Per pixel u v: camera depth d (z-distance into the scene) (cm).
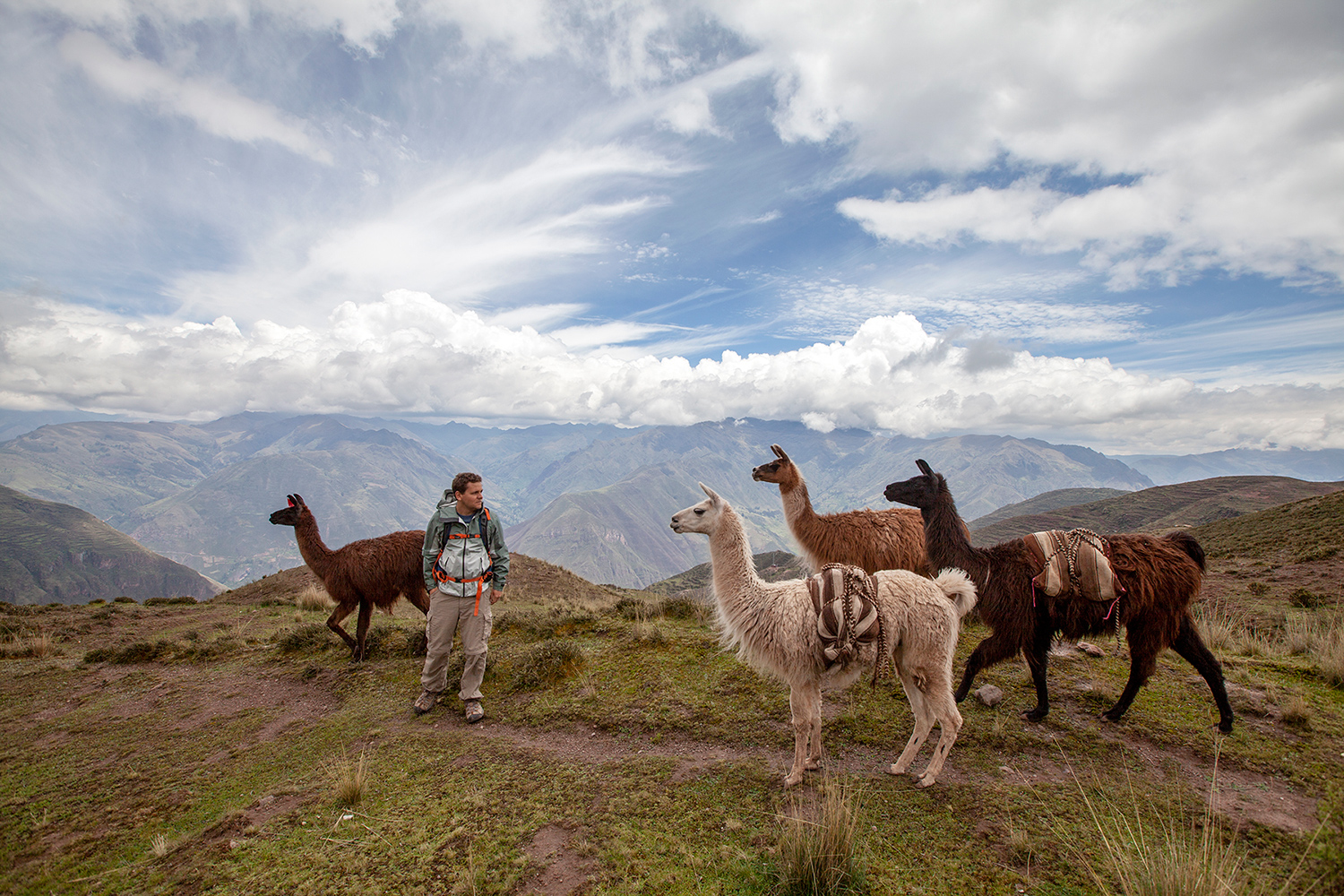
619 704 659
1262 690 618
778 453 909
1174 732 539
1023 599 570
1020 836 392
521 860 398
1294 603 1379
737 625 535
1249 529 3466
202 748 648
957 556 632
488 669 802
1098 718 574
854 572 500
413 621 1220
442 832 437
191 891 389
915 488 686
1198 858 347
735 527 554
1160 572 538
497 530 696
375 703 732
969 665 607
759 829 420
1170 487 14538
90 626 1410
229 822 475
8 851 467
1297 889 339
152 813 514
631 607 1079
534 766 538
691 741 571
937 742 540
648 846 407
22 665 1018
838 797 419
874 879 360
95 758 641
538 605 1658
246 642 1110
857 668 489
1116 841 387
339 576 862
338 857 413
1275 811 421
